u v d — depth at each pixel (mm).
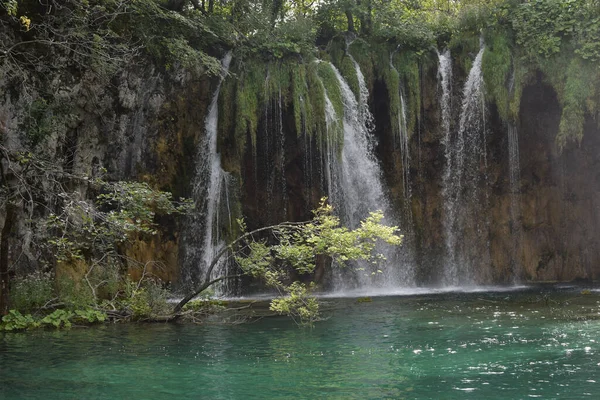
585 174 25578
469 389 7762
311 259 13734
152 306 15086
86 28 17562
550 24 23688
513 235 25406
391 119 23984
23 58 16234
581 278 25859
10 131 15305
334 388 7945
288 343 11250
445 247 24828
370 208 23766
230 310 16438
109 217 14039
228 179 22250
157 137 21156
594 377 8250
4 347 11031
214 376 8695
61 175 15320
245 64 22734
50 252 15930
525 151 25125
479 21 24812
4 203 14109
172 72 21422
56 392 7895
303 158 23094
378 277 24078
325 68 23188
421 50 24500
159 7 20875
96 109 18875
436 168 24750
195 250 21906
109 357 10070
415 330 12438
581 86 22766
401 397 7465
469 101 24562
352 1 24953
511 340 11031
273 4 24641
